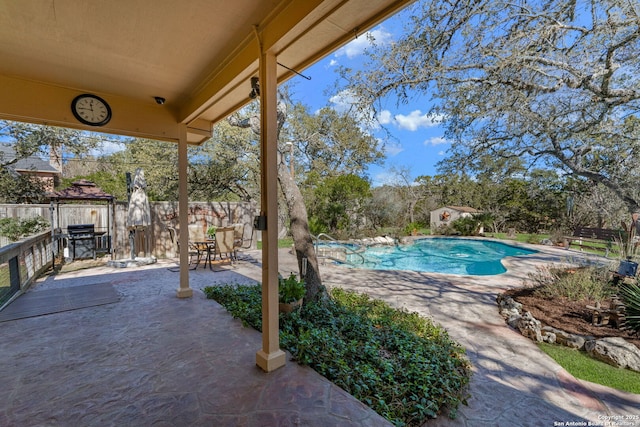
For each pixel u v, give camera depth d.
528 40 4.89
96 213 8.34
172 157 11.19
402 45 5.11
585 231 10.01
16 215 7.62
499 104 5.71
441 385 2.35
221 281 5.30
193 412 1.82
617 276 4.61
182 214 4.18
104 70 2.90
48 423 1.72
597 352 3.05
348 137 9.45
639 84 5.19
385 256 10.41
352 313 3.77
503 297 4.69
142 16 2.04
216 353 2.56
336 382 2.19
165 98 3.72
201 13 2.04
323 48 2.22
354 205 12.83
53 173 14.19
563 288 4.73
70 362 2.40
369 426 1.71
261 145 2.32
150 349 2.63
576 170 6.75
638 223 6.39
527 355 3.10
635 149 5.90
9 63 2.73
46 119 3.19
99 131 3.64
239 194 13.48
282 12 1.97
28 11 1.95
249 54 2.38
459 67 5.14
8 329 3.05
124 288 4.71
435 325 3.77
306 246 4.54
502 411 2.25
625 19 4.55
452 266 8.98
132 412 1.81
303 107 11.62
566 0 4.68
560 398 2.42
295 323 3.25
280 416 1.78
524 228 14.70
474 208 16.08
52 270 6.05
